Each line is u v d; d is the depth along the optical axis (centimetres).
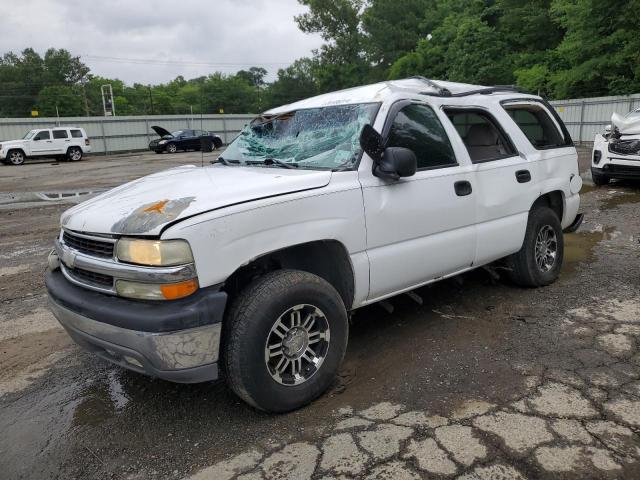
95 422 315
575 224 548
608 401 305
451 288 509
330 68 5691
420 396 321
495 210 427
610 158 1041
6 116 8975
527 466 253
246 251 283
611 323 413
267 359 294
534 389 322
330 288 318
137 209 290
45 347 424
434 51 4081
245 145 427
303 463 264
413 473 252
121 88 10744
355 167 337
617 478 243
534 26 3259
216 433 296
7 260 700
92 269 288
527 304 461
